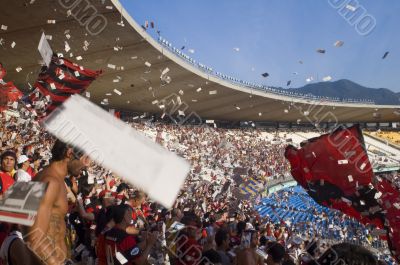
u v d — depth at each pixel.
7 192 1.72
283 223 19.03
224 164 34.69
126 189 8.39
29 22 23.31
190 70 38.97
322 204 5.52
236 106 56.34
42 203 2.29
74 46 27.66
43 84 6.71
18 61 29.23
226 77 49.09
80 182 7.11
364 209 5.41
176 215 7.42
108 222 4.46
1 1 20.75
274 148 51.25
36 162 9.44
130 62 33.78
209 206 14.27
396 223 5.25
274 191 39.03
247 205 19.31
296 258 8.71
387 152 60.56
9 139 13.79
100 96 44.59
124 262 3.90
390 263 14.49
